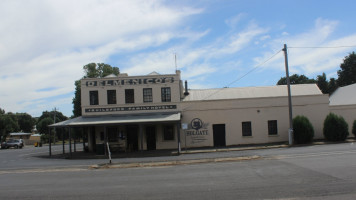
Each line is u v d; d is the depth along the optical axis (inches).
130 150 1117.7
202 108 1144.8
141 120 1026.1
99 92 1155.3
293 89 1300.4
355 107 1169.4
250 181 410.0
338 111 1170.0
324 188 344.2
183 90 1346.0
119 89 1154.7
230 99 1146.7
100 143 1056.8
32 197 378.0
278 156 684.7
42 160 977.5
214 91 1322.6
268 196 323.0
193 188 385.1
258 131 1141.1
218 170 528.4
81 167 703.1
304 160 581.3
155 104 1143.0
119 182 460.8
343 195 311.1
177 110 1143.6
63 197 371.2
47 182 494.0
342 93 1550.2
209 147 1111.0
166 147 1134.4
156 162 707.4
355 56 2089.1
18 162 941.2
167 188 394.0
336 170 449.7
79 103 2106.3
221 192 353.7
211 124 1140.5
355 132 1099.9
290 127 1037.8
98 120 1083.3
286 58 1055.0
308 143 1011.3
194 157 798.5
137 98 1147.9
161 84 1151.0
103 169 647.1
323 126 1106.1
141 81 1154.7
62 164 806.5
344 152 673.6
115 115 1143.0
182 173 520.4
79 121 1082.7
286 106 1151.0
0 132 2476.6
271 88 1322.6
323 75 2150.6
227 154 832.3
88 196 370.3
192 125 1139.3
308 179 398.9
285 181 395.9
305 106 1154.0
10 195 394.9
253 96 1256.2
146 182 448.1
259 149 961.5
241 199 316.5
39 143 2336.4
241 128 1139.3
